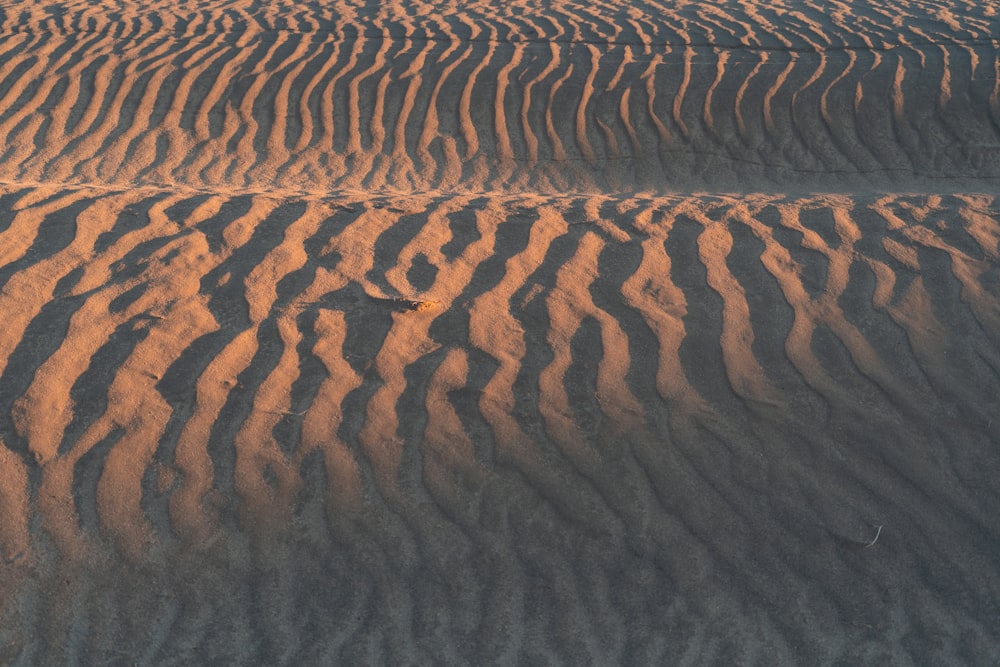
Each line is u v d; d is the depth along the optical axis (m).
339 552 3.28
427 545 3.31
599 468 3.55
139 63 8.29
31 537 3.21
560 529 3.37
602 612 3.17
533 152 7.20
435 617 3.14
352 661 3.02
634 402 3.78
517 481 3.50
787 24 9.18
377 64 8.23
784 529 3.39
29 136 7.32
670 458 3.59
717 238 4.86
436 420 3.67
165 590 3.15
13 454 3.43
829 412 3.77
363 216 5.06
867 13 9.52
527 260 4.63
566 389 3.83
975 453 3.62
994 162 7.02
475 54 8.41
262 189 6.03
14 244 4.62
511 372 3.89
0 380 3.72
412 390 3.79
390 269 4.54
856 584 3.24
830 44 8.52
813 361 3.99
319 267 4.54
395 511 3.39
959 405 3.79
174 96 7.79
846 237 4.85
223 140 7.27
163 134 7.34
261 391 3.75
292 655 3.03
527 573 3.26
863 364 3.98
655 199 5.58
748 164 7.07
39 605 3.08
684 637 3.11
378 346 4.00
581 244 4.79
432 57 8.35
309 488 3.42
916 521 3.41
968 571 3.28
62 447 3.47
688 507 3.44
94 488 3.35
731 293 4.39
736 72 7.96
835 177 6.89
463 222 5.02
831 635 3.12
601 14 9.68
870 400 3.82
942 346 4.07
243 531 3.30
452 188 6.70
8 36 8.98
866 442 3.66
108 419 3.58
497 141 7.31
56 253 4.55
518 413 3.71
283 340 4.01
